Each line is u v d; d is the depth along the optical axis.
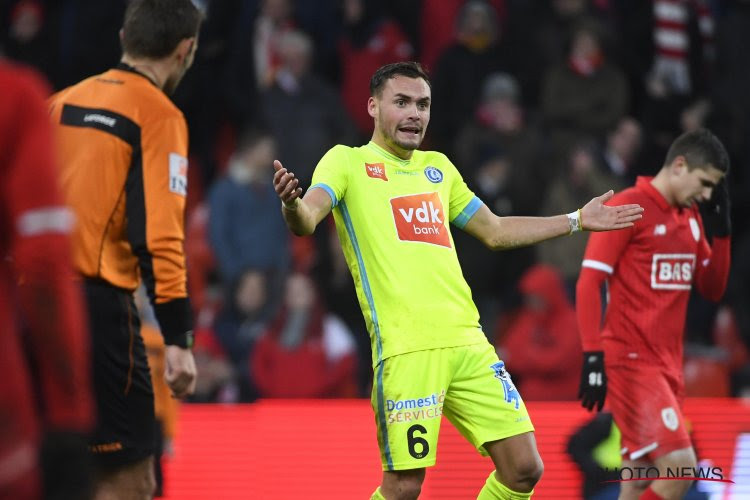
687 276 23.38
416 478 18.67
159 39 17.97
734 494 27.33
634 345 23.17
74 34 44.09
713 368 37.81
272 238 40.41
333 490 28.47
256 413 28.91
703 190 22.92
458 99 44.00
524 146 42.16
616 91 44.28
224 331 37.97
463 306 18.88
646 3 47.22
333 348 36.81
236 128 44.59
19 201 10.73
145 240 17.11
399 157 19.36
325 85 43.53
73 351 10.80
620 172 42.69
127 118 17.31
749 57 46.84
